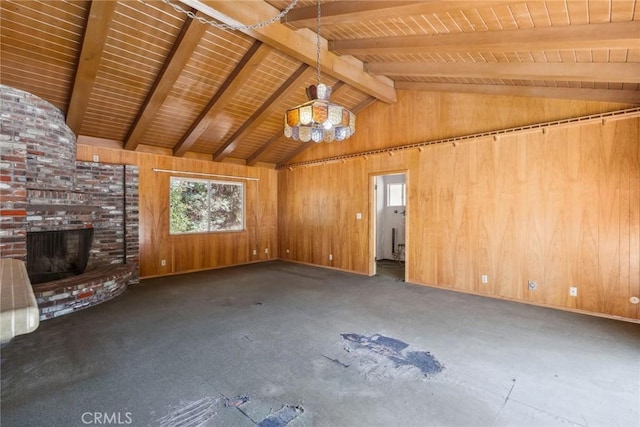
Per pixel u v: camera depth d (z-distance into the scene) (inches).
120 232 213.6
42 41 133.0
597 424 74.6
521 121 171.9
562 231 159.9
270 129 249.0
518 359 106.4
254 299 176.7
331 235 267.1
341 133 132.8
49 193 154.9
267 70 182.9
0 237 132.8
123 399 84.2
